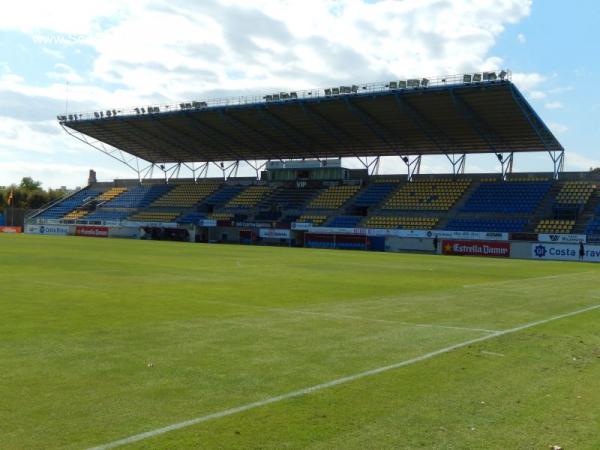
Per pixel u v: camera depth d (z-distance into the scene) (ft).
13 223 311.47
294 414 22.11
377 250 206.90
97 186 329.11
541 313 51.26
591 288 76.38
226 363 29.86
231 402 23.39
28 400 23.06
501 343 36.78
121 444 18.76
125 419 21.12
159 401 23.30
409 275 92.48
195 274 84.07
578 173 208.33
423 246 197.67
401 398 24.47
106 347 33.17
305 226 221.66
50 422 20.63
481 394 25.36
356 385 26.21
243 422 21.09
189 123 232.32
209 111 216.33
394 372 28.71
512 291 70.38
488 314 49.98
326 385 26.08
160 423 20.79
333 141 234.99
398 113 193.36
